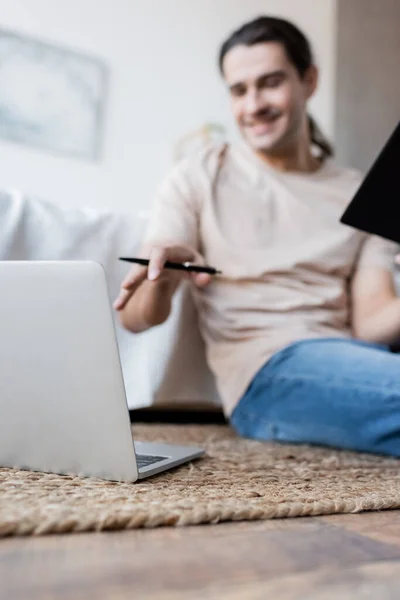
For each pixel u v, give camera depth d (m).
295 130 1.44
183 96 3.20
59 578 0.39
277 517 0.59
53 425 0.67
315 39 3.41
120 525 0.51
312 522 0.58
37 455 0.69
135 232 1.49
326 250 1.37
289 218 1.39
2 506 0.52
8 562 0.41
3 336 0.67
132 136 3.08
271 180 1.43
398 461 1.03
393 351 1.39
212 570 0.42
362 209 1.09
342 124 3.31
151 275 0.97
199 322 1.52
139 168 3.09
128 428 0.65
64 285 0.63
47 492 0.59
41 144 2.86
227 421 1.76
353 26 3.34
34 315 0.65
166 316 1.25
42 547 0.45
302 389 1.15
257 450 1.09
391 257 1.48
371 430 1.06
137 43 3.11
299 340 1.22
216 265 1.34
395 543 0.52
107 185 3.01
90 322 0.63
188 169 1.40
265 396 1.23
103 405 0.65
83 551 0.45
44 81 2.88
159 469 0.75
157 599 0.36
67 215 1.40
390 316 1.33
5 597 0.35
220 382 1.34
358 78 3.29
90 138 2.97
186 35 3.22
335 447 1.19
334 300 1.37
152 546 0.47
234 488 0.69
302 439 1.21
